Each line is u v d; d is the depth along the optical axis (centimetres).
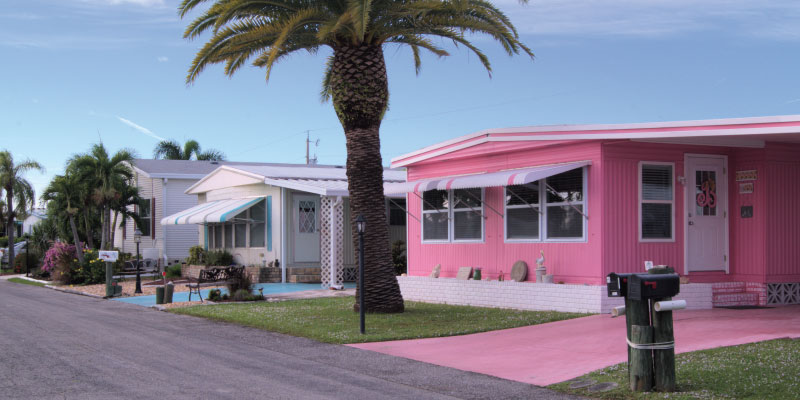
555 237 1466
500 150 1587
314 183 2414
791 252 1428
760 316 1220
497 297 1543
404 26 1485
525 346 1064
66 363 959
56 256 2831
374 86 1437
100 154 3066
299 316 1452
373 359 995
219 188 2900
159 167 3425
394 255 2473
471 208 1678
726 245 1454
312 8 1391
